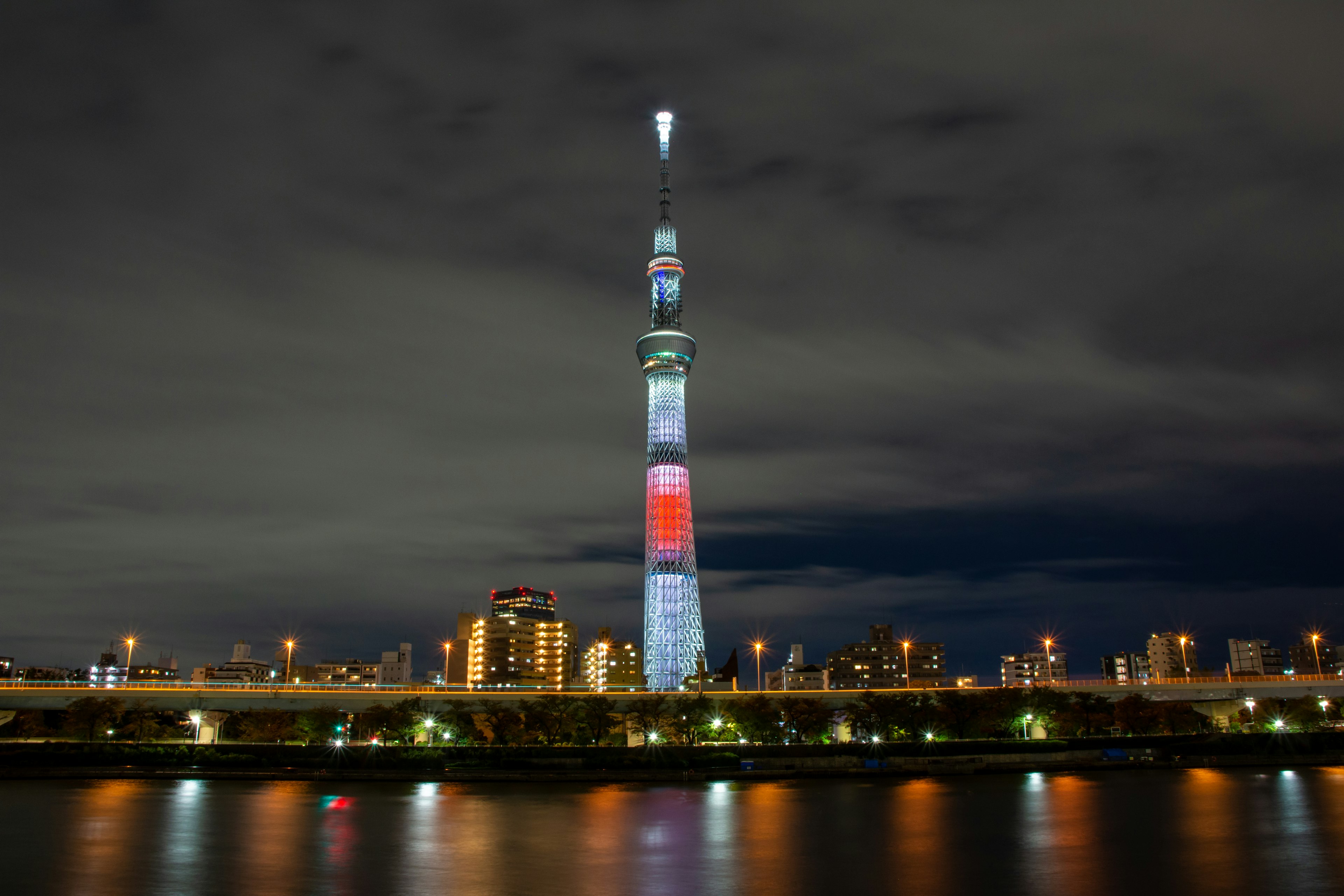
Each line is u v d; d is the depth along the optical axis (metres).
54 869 80.81
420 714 185.88
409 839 96.56
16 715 192.88
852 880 78.62
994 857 88.06
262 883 76.00
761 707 189.38
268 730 186.38
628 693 196.75
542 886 76.12
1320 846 92.94
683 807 122.94
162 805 122.88
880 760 168.75
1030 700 190.25
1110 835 99.62
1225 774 165.62
